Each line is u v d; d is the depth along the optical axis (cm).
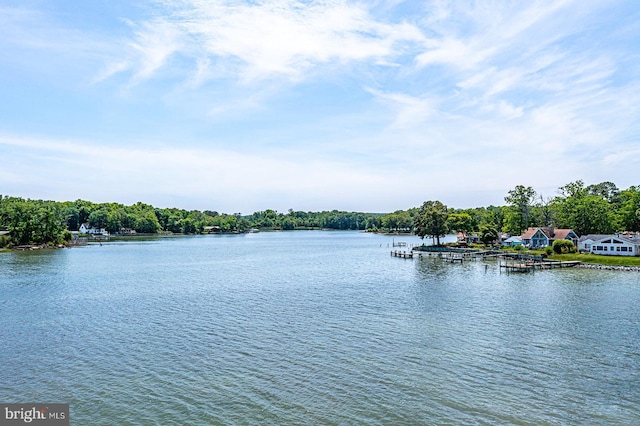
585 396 2483
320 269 8519
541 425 2173
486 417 2247
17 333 3722
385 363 2975
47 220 14975
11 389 2594
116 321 4131
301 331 3759
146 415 2278
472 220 16488
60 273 7712
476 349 3266
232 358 3084
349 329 3822
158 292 5734
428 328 3847
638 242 8906
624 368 2886
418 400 2428
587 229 11644
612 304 4844
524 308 4656
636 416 2258
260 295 5512
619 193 16350
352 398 2453
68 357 3120
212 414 2284
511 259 9894
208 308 4703
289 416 2261
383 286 6247
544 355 3133
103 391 2556
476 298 5250
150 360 3052
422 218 12875
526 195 13300
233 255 11988
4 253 12131
